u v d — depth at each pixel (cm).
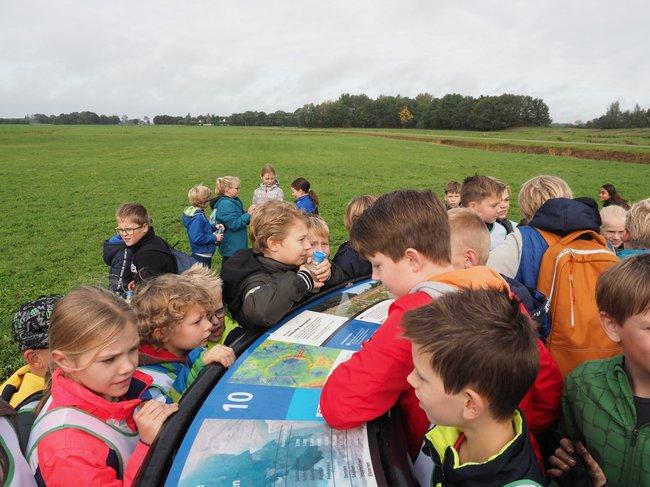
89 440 180
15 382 248
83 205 1769
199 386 181
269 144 6044
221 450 148
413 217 184
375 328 237
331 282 307
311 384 185
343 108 15338
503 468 136
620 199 923
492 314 137
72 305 191
